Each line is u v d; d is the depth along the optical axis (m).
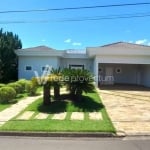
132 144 8.99
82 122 12.07
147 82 28.12
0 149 8.19
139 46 28.61
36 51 28.97
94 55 26.28
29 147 8.46
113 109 15.45
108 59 25.42
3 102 17.22
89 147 8.52
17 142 9.23
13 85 19.92
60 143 9.11
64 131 10.59
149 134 10.56
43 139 9.80
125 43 30.62
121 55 25.42
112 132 10.59
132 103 17.39
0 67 29.14
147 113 14.44
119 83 31.70
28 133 10.53
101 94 21.08
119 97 19.70
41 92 21.64
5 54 29.91
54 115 13.72
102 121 12.30
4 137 10.17
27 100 18.12
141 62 25.50
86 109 15.07
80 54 30.36
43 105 15.74
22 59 29.58
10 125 11.48
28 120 12.53
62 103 16.02
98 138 10.09
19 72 29.56
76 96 16.94
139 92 22.78
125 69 31.83
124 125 11.86
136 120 12.83
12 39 32.03
